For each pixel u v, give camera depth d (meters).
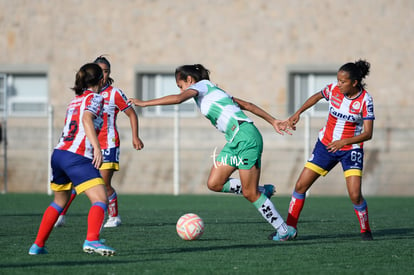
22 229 26.42
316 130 56.31
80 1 62.28
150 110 60.66
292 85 60.19
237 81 60.47
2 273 16.16
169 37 61.31
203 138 57.81
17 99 63.53
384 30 58.72
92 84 18.81
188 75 22.17
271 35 60.03
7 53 63.03
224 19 60.62
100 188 18.27
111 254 18.16
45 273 16.16
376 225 29.16
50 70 62.50
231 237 23.77
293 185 56.38
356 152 22.44
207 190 57.12
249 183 21.59
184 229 22.48
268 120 23.08
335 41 59.22
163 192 57.94
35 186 57.56
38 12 62.66
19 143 57.81
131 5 61.75
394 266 17.52
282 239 22.64
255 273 16.34
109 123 27.08
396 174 55.50
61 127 59.06
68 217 32.09
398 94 58.62
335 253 19.69
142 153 58.31
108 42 61.97
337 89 22.56
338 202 46.00
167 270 16.61
